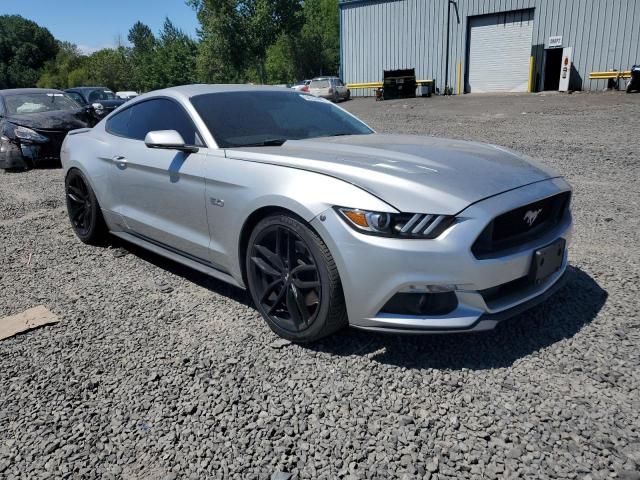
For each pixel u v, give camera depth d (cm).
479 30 2777
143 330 319
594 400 233
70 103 1078
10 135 916
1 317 344
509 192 261
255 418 233
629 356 266
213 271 343
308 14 6731
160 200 370
